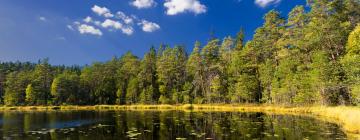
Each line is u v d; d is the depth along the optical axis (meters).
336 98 50.84
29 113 63.97
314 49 58.47
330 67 48.19
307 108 52.66
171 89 97.94
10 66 162.38
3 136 27.75
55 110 80.50
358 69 37.12
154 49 114.12
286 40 66.12
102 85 107.81
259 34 77.94
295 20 64.50
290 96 61.50
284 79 62.12
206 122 38.31
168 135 27.69
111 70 112.06
